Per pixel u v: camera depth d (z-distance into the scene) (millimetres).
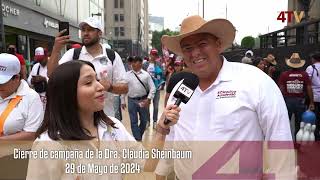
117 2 97750
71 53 4633
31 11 20750
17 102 3494
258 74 2475
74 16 36531
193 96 2619
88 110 2227
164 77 17125
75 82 2168
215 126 2494
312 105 8438
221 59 2641
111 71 4625
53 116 2184
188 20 2594
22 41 22250
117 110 8734
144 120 8828
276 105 2391
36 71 7789
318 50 11492
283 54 14891
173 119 2453
